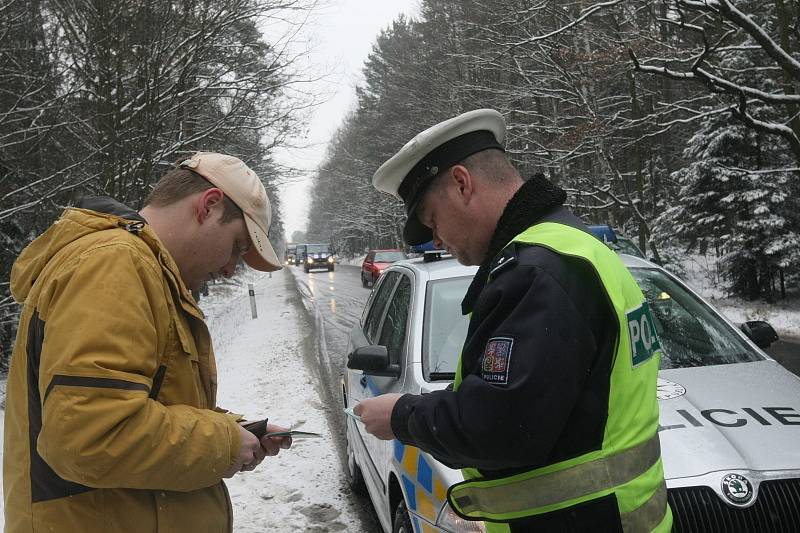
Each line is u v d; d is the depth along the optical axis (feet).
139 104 35.60
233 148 50.55
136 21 33.68
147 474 4.60
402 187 5.53
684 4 31.01
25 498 4.93
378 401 5.04
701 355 11.05
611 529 4.30
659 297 12.66
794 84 38.78
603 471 4.33
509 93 67.82
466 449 4.31
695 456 7.67
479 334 4.59
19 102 29.81
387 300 14.61
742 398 9.03
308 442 18.58
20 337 5.10
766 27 53.83
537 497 4.43
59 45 33.60
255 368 30.58
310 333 42.19
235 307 72.90
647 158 79.15
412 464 9.08
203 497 5.50
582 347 4.23
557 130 65.26
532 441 4.12
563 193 5.13
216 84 44.73
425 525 8.38
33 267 5.22
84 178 31.73
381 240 215.31
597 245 4.77
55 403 4.39
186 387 5.22
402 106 114.11
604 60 49.98
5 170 31.71
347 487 15.31
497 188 5.18
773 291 59.67
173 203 5.70
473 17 75.61
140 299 4.77
